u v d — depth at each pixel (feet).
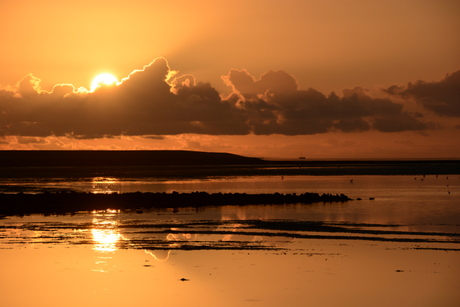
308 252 142.31
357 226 185.78
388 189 405.59
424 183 488.44
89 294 109.81
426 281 117.29
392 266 128.47
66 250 145.07
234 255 139.23
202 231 174.91
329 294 109.40
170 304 103.96
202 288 112.88
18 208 238.27
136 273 123.24
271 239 160.25
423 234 168.96
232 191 385.50
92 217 211.20
